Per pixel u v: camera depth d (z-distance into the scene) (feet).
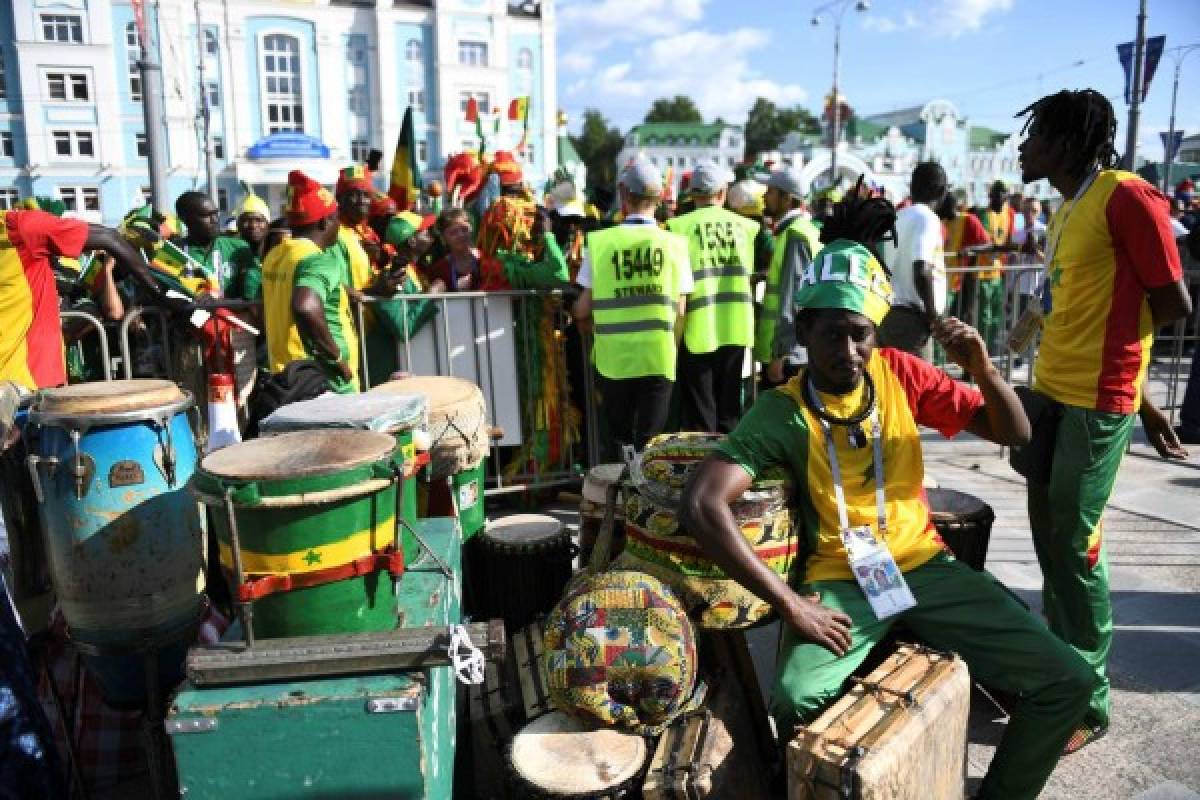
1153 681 11.12
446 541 9.95
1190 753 9.70
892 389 8.68
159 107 33.55
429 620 7.78
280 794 6.61
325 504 6.84
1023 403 9.73
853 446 8.45
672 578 8.65
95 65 126.31
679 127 289.33
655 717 8.02
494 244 17.88
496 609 11.92
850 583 8.50
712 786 7.38
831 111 115.14
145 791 9.55
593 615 8.16
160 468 8.49
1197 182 64.13
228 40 135.13
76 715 9.61
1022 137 9.97
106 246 11.64
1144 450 21.86
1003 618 8.18
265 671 6.70
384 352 17.67
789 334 17.07
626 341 15.64
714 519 7.75
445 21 147.43
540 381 18.15
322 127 144.56
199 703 6.50
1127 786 9.16
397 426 8.86
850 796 6.32
